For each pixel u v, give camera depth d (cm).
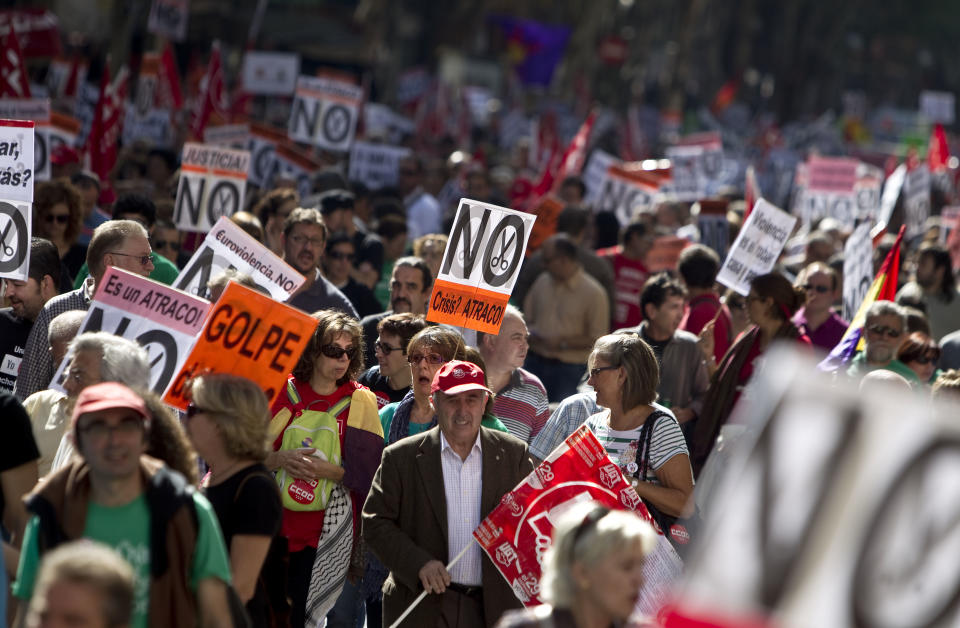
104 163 2562
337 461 1186
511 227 1348
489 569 1055
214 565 785
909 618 495
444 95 5331
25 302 1309
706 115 7369
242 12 5969
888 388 1191
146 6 4162
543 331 2033
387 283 2192
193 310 1034
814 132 7112
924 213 3044
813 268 1709
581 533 723
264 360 1016
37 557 786
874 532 499
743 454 520
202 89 3203
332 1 7731
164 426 845
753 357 1457
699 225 2466
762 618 507
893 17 13900
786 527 510
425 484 1077
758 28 11881
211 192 1862
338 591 1196
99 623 620
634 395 1159
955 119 13562
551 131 4253
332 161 3256
